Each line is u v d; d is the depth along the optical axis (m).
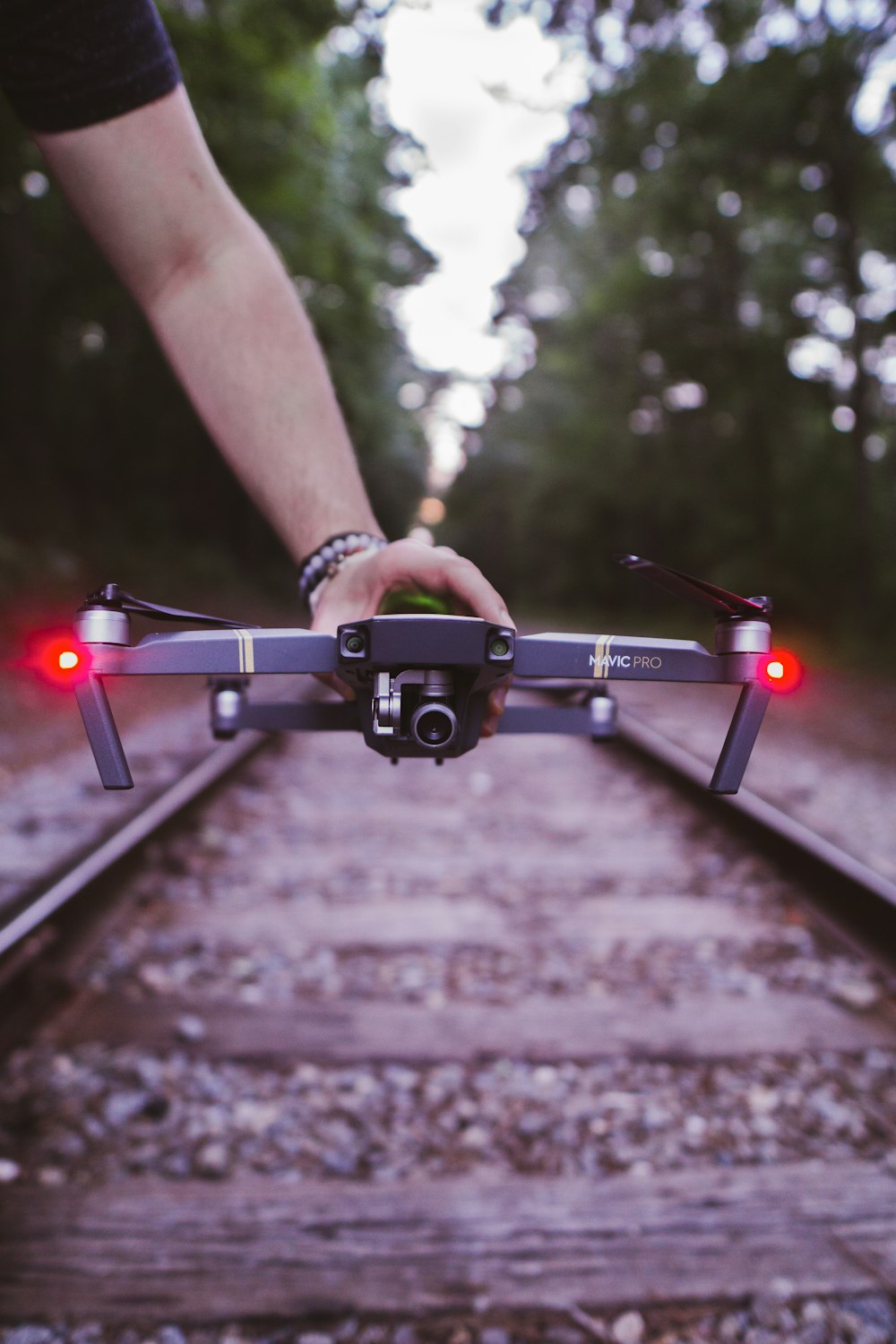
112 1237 1.38
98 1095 1.79
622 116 14.94
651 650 0.71
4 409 14.38
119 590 0.67
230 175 11.00
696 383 18.78
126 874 2.96
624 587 29.02
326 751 5.65
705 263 18.17
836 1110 1.77
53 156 1.08
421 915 2.82
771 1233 1.41
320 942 2.60
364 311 18.25
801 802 4.34
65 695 7.02
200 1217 1.43
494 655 0.67
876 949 2.48
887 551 17.89
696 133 14.59
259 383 1.06
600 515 29.42
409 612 0.86
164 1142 1.65
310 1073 1.90
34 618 9.62
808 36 13.29
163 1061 1.92
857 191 14.21
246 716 0.95
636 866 3.35
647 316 18.67
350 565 0.95
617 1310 1.26
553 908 2.90
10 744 5.20
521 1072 1.92
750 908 2.90
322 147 12.46
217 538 21.80
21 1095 1.78
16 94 1.05
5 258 13.83
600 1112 1.76
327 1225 1.42
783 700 8.57
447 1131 1.70
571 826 3.90
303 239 14.15
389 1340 1.21
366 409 21.84
